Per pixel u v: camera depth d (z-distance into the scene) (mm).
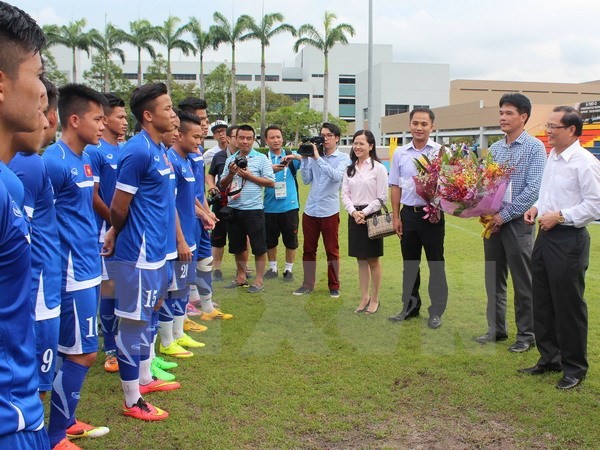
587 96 58750
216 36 36719
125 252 3434
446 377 4090
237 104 53344
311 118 46344
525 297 4629
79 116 3088
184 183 4512
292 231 6602
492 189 4332
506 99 4664
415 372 4188
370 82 20781
